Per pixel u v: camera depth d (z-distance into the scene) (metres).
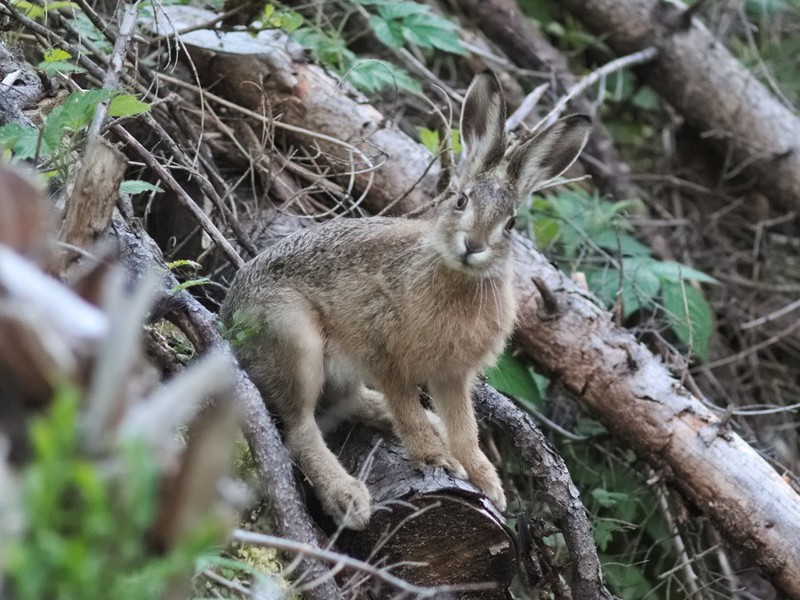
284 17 11.03
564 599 8.34
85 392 3.85
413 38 12.12
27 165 7.39
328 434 8.73
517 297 10.32
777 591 9.48
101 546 3.49
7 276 3.89
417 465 7.96
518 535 8.35
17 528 3.40
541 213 12.89
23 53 10.22
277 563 6.80
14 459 3.86
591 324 10.31
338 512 7.60
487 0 15.28
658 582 10.87
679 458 9.78
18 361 3.73
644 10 15.27
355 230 8.59
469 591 7.75
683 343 12.73
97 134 6.76
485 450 10.68
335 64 12.66
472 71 14.88
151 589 3.89
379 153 11.06
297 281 8.38
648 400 9.96
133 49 10.29
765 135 15.29
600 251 12.39
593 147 14.84
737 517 9.50
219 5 11.87
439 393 8.62
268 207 10.68
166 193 10.12
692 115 15.59
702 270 14.92
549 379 10.62
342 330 8.41
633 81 16.36
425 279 8.14
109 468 3.53
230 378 6.73
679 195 15.86
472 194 8.25
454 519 7.56
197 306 7.07
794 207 15.50
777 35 17.53
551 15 16.69
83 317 3.96
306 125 11.52
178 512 3.75
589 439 11.25
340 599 6.56
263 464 6.66
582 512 8.29
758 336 14.48
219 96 11.65
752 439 11.15
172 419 4.08
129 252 7.38
